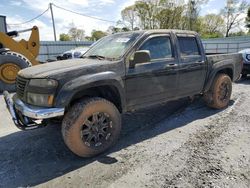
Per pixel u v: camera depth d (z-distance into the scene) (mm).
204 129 4480
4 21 12305
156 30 4352
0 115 5754
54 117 3395
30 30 10164
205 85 5277
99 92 3828
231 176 2947
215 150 3625
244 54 9266
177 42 4598
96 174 3111
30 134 4469
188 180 2896
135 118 5215
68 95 3195
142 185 2840
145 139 4129
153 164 3299
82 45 26750
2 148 3926
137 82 3947
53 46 24875
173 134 4301
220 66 5434
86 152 3449
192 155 3498
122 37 4305
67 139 3322
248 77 10211
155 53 4230
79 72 3354
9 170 3264
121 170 3180
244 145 3764
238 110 5547
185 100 6367
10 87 8492
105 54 4121
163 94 4414
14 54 8438
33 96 3314
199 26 56000
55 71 3291
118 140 4117
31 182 2984
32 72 3465
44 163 3430
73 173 3152
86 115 3377
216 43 33375
